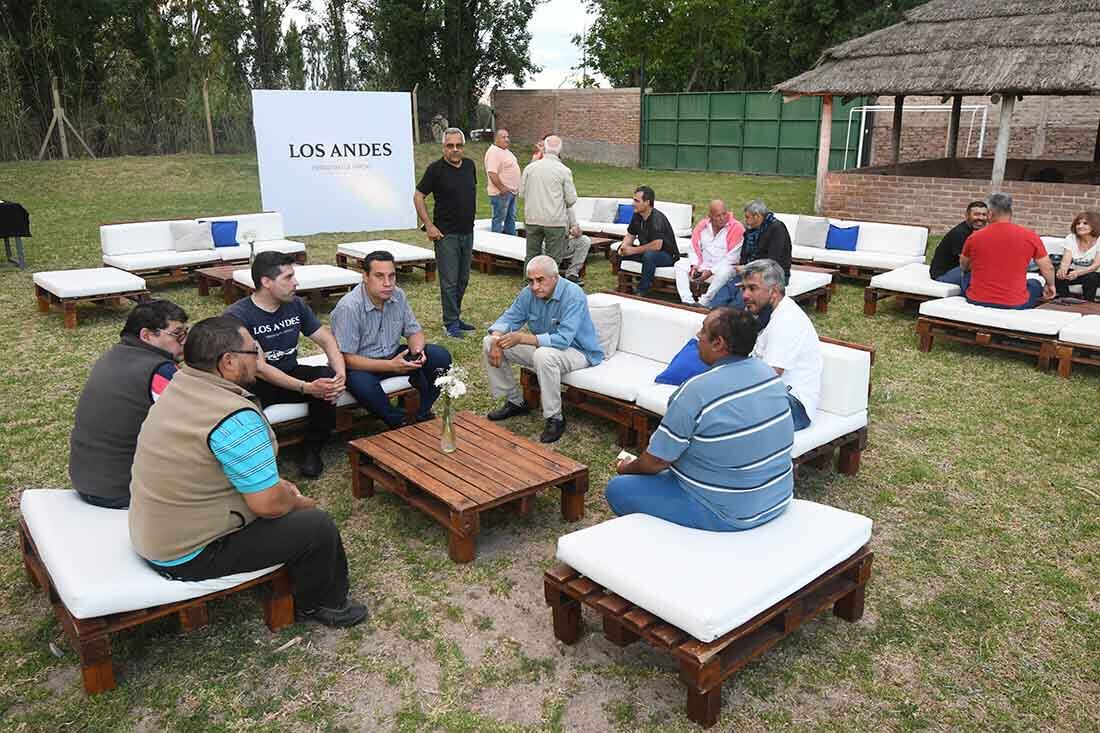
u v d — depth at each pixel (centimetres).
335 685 314
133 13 2067
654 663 327
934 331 720
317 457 493
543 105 2725
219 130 2036
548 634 344
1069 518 439
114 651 329
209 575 309
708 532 326
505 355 565
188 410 298
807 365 458
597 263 1123
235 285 876
